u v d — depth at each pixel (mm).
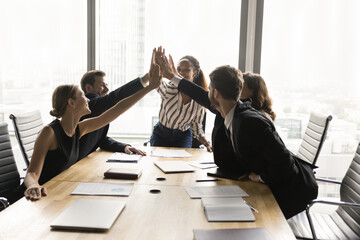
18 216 1546
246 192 1930
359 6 3699
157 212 1620
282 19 3850
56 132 2211
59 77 4090
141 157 2703
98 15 4027
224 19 3924
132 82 2869
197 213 1618
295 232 2197
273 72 3900
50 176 2281
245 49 3930
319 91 3838
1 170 2504
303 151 2914
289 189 2039
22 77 4090
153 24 3979
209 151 2961
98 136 2773
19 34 4047
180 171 2303
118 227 1456
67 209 1587
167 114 3230
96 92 3064
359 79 3750
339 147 3809
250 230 1409
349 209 2314
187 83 2768
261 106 2447
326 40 3781
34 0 4016
